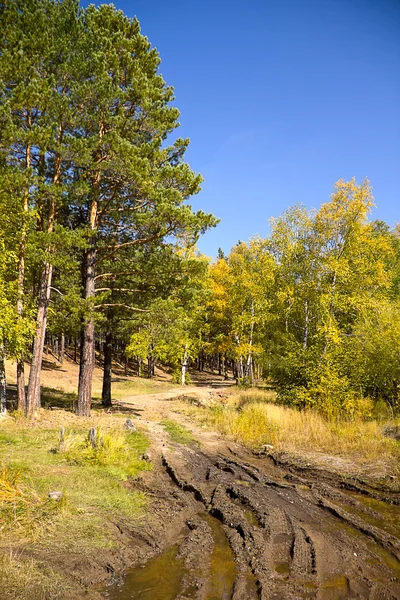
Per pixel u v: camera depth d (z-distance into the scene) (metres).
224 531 6.25
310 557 5.42
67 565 4.85
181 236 14.41
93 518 6.07
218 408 18.20
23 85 11.60
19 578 4.42
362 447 11.05
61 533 5.52
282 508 7.18
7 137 11.55
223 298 30.17
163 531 6.13
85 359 14.55
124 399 23.83
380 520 6.82
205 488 8.18
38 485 6.82
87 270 14.50
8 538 5.22
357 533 6.26
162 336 16.12
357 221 17.02
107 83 12.31
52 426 11.75
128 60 13.57
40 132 11.59
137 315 16.83
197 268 15.02
